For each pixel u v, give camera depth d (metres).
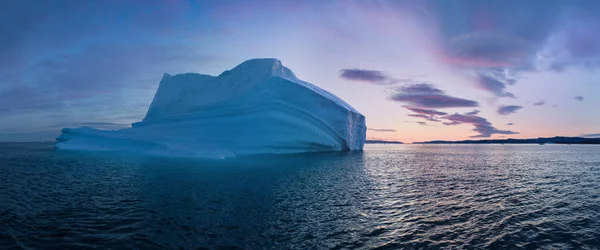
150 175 17.22
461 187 15.77
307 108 37.03
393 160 33.69
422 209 11.00
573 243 8.03
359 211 10.53
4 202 10.92
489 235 8.44
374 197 12.80
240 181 15.62
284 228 8.59
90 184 14.48
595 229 9.16
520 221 9.81
